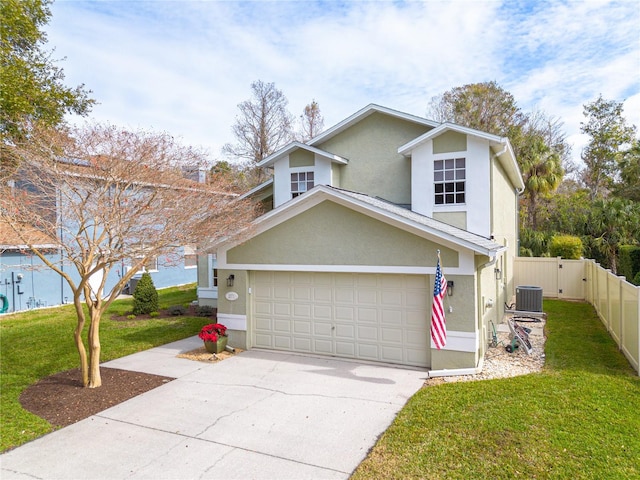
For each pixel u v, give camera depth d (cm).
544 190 2978
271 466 588
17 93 1520
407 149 1323
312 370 1000
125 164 864
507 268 1748
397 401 805
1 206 780
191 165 1052
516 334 1106
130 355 1157
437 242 959
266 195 1672
